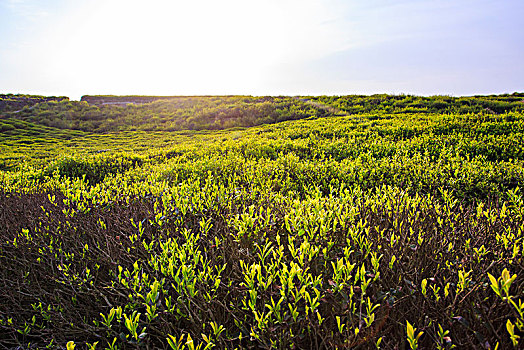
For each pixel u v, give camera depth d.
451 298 1.97
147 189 4.52
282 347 1.76
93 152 16.33
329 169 6.34
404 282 2.10
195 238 2.69
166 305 2.10
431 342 1.79
